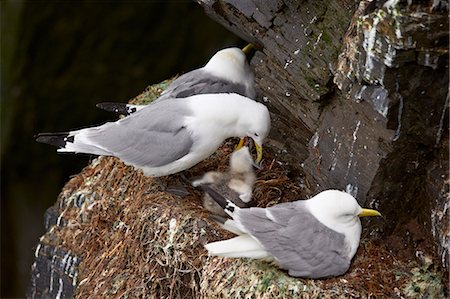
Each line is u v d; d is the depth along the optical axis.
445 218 10.07
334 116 10.94
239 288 10.34
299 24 11.21
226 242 10.39
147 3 18.75
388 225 10.84
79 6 18.45
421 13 9.10
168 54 19.47
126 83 19.56
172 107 11.59
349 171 10.71
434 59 9.34
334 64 10.76
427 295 10.27
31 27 18.47
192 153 11.43
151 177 12.34
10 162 20.11
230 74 12.77
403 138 9.98
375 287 10.27
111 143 11.70
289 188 12.22
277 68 11.72
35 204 20.70
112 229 12.76
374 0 9.59
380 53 9.50
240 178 11.79
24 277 20.89
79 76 19.23
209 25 19.28
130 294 11.79
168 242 11.37
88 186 13.66
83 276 12.86
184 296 11.37
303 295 10.04
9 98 19.09
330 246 10.28
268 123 11.61
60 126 19.78
